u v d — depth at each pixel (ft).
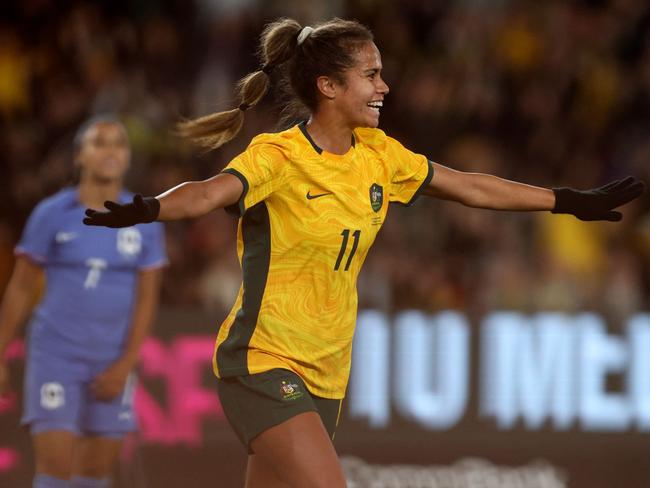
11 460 66.74
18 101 103.96
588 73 116.37
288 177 38.65
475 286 91.71
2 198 96.17
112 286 58.34
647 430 74.02
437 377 72.28
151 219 35.19
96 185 58.75
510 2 120.26
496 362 72.90
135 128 98.58
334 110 39.78
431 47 114.21
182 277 89.04
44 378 57.11
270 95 98.53
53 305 57.82
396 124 108.06
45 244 57.88
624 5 120.67
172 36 109.50
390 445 71.46
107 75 103.81
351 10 113.39
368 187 39.70
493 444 72.54
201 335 69.82
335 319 39.91
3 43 106.11
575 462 73.31
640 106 116.26
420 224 94.79
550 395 73.36
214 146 43.09
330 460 38.11
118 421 58.44
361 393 71.41
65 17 107.76
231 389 39.88
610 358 74.02
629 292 95.30
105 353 58.13
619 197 42.80
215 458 69.41
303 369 39.73
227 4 112.37
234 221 92.22
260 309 39.40
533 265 93.56
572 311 73.87
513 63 115.55
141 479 68.44
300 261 39.19
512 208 42.52
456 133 108.78
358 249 39.60
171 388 69.26
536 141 110.73
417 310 72.18
